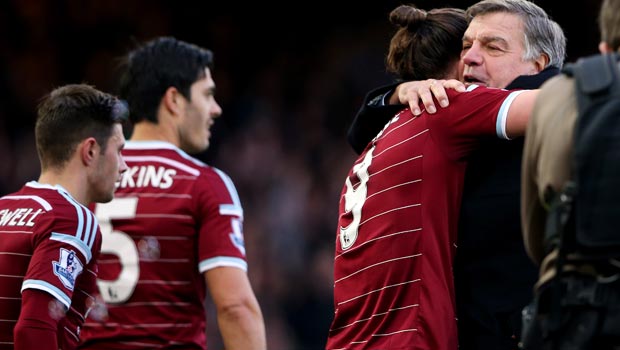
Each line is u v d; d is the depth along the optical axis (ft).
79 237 39.24
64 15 140.97
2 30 138.41
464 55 37.96
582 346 26.76
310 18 149.69
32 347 37.47
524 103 33.14
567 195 27.25
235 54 147.84
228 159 129.70
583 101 27.63
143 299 45.09
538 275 34.32
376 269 35.58
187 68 48.34
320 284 119.65
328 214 128.77
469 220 35.17
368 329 35.73
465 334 34.94
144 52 48.62
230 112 140.36
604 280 26.76
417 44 39.04
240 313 44.88
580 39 139.64
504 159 35.22
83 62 140.15
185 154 46.93
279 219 124.36
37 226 38.99
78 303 39.91
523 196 29.91
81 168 41.63
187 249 45.52
